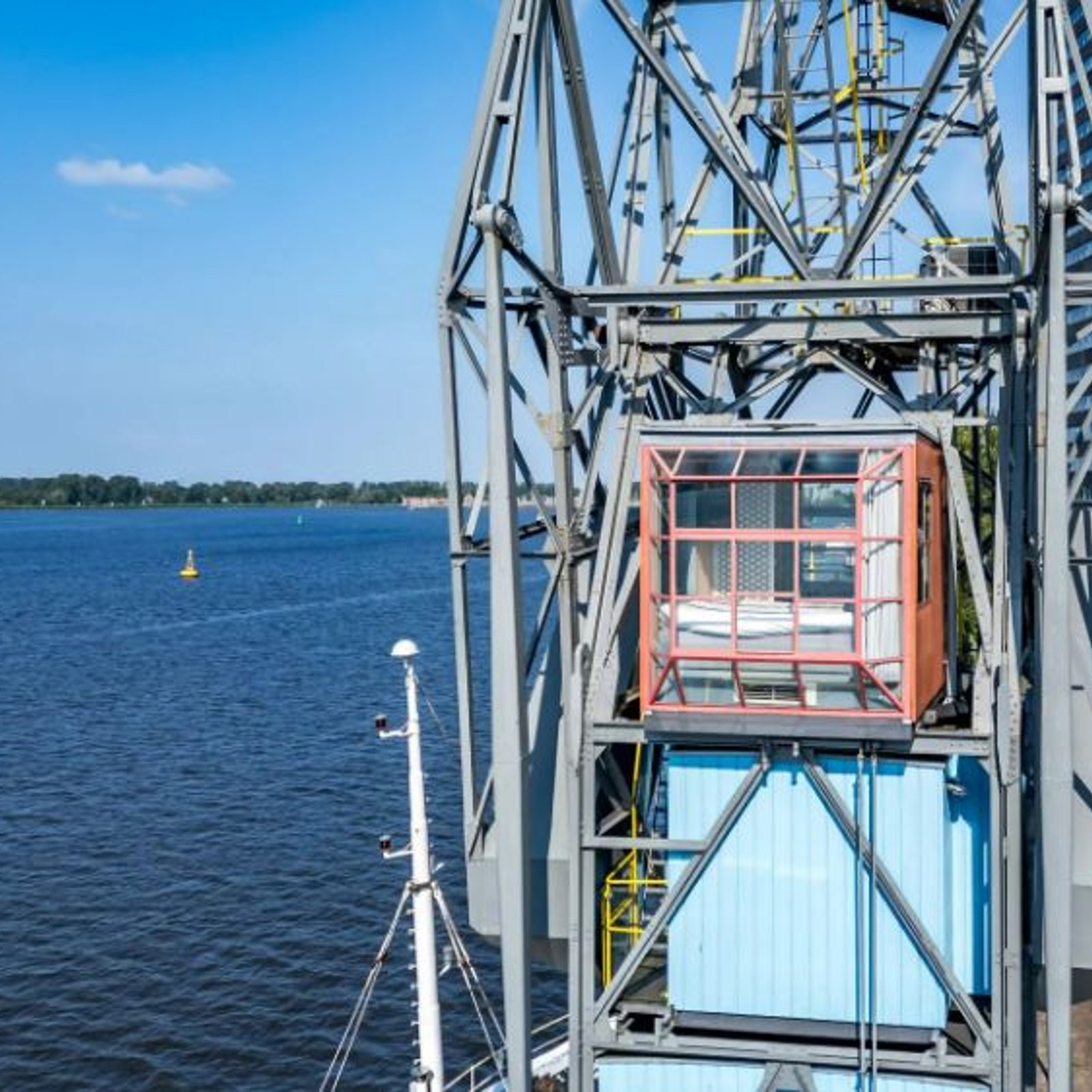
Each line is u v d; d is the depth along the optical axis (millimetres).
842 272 22703
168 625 132250
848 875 20453
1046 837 18859
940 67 21203
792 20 31859
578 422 23453
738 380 29719
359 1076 38469
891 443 19578
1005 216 24703
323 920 48531
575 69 23812
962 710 22906
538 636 23031
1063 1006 18797
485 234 19625
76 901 50281
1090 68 27703
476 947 46812
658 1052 20984
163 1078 38344
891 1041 20312
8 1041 40031
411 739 21734
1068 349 28000
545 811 24438
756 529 19922
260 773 68250
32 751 73188
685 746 20969
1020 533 21422
